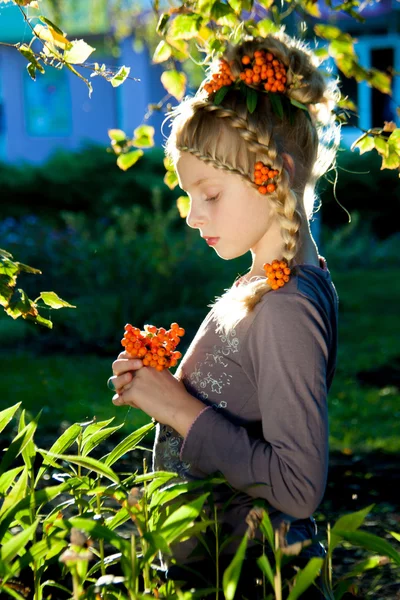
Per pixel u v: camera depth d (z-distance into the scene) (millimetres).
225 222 1472
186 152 1486
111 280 7406
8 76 16016
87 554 1262
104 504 3260
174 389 1469
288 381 1360
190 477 1514
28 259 8078
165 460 1556
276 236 1493
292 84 1509
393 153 2064
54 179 12727
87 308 7176
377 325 7480
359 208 12727
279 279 1405
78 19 13727
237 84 1483
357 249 10641
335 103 1807
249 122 1434
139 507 1509
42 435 4391
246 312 1422
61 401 5098
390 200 12688
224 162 1442
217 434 1414
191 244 7867
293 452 1352
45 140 16203
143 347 1489
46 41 1868
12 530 2826
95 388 5453
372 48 14766
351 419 4852
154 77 15047
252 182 1441
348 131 14469
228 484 1471
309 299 1400
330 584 1492
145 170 13133
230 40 2180
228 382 1463
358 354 6449
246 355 1430
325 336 1410
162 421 1463
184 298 7355
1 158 16266
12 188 12805
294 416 1355
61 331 7281
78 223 8672
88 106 15781
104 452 4066
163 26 2152
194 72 7371
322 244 11008
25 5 1882
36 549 1410
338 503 3619
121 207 12336
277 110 1461
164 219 8133
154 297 7301
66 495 3359
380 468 4016
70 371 5934
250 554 1462
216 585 1470
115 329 7078
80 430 1707
